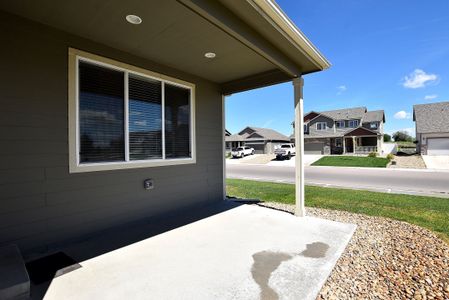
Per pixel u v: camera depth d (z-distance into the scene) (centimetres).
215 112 536
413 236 329
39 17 263
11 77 256
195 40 324
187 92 474
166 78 424
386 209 483
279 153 2234
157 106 413
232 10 241
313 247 282
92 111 325
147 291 194
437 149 1948
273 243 294
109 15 259
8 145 254
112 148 347
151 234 330
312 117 2800
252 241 301
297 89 412
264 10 250
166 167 423
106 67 341
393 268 242
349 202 551
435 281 218
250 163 2086
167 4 239
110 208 339
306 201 562
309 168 1520
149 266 237
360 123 2492
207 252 269
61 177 291
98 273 223
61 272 226
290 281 207
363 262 255
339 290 204
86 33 301
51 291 194
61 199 291
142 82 389
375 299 191
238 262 244
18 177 259
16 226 257
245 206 500
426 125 2028
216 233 331
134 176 371
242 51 363
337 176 1127
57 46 290
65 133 296
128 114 366
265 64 420
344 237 314
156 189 404
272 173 1343
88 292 193
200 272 224
